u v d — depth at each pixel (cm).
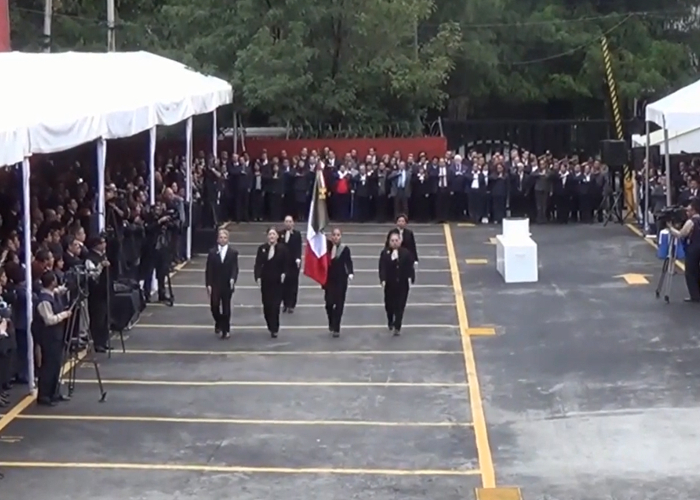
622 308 2681
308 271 2502
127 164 3778
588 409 1889
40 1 4872
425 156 4281
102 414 1867
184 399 1961
